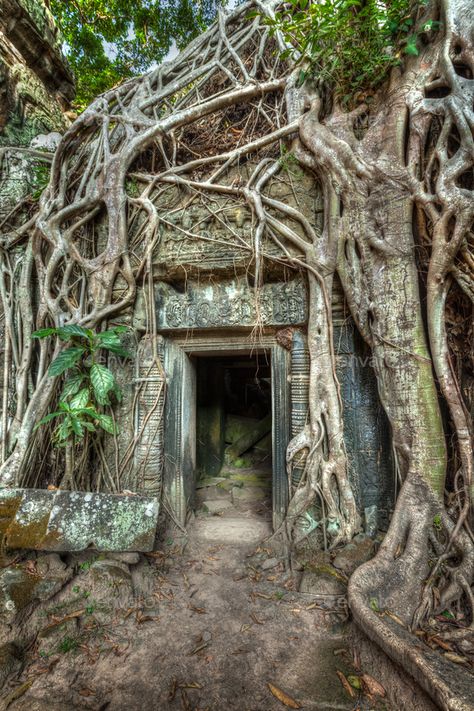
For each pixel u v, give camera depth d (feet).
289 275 11.93
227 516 14.89
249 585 9.92
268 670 7.20
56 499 9.42
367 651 7.36
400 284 10.12
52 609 8.23
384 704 6.43
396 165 10.33
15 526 8.99
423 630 7.39
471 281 9.25
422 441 9.49
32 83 16.26
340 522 10.77
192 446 14.55
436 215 9.55
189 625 8.39
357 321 10.86
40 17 15.57
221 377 22.44
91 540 9.00
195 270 12.21
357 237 10.82
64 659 7.29
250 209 11.95
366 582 8.23
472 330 9.33
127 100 14.66
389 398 10.21
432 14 10.21
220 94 13.69
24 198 14.26
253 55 14.93
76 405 11.05
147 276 12.50
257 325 11.96
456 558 8.61
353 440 11.22
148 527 9.57
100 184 12.74
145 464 12.23
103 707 6.32
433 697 5.72
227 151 13.82
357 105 11.61
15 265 13.53
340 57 11.33
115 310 12.46
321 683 6.89
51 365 10.80
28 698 6.46
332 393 11.09
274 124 13.01
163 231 12.53
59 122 17.97
